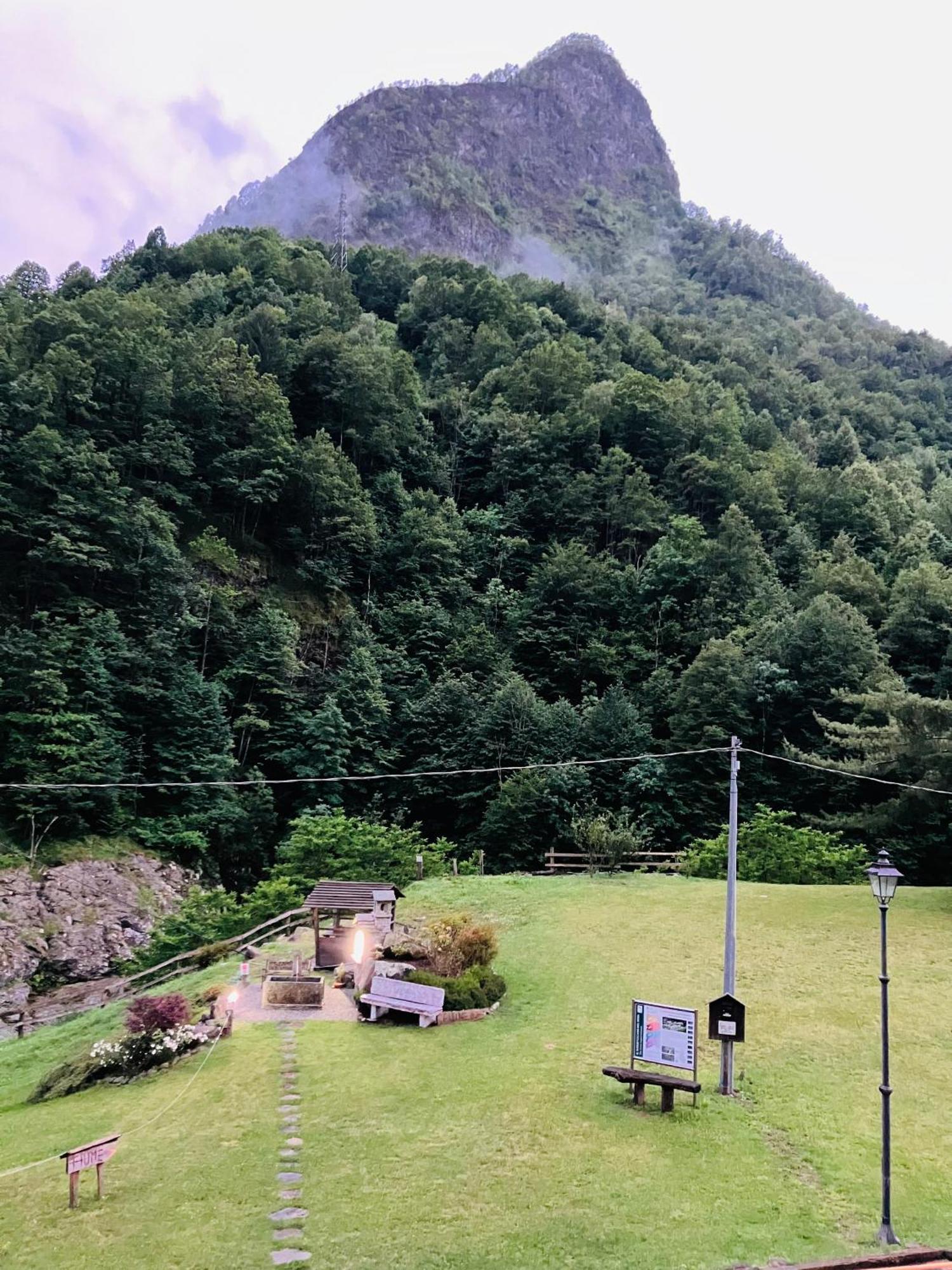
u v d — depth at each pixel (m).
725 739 41.72
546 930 22.75
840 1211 9.45
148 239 95.75
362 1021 16.17
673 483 71.94
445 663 53.38
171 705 41.38
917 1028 15.34
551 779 40.41
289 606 54.44
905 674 47.34
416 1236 8.72
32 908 32.25
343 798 44.91
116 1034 17.44
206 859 40.16
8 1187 10.12
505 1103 12.14
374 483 67.75
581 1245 8.58
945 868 35.34
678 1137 11.16
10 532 43.91
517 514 69.38
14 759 35.78
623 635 55.72
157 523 47.81
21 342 53.66
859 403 112.06
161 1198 9.60
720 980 18.08
